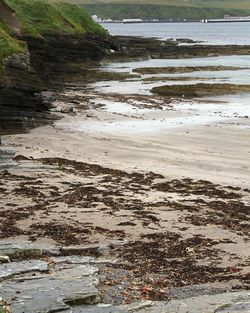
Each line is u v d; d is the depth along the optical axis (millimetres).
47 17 71375
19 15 68375
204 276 12070
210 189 20219
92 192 19609
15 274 11500
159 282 11633
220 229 15742
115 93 46406
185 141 29031
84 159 25203
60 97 42781
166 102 41906
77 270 11891
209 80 54750
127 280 11695
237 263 12969
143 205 18109
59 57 60656
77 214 17031
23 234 15047
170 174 22469
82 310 9852
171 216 16953
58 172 22484
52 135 30406
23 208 17594
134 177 21906
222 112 37656
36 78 33094
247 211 17578
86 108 38469
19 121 31500
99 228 15625
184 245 14250
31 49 51781
